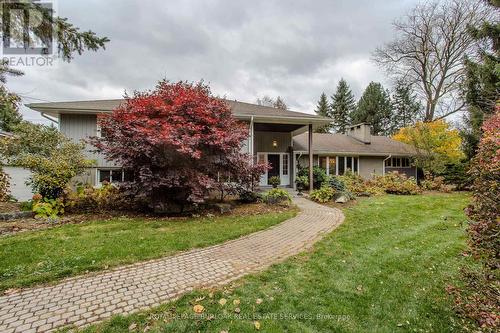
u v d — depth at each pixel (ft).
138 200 25.62
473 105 46.91
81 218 22.18
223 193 30.14
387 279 11.69
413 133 52.75
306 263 13.32
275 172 50.08
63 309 8.95
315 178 46.47
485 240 8.00
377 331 8.22
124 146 22.49
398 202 33.37
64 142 25.08
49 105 32.07
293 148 51.85
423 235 18.63
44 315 8.60
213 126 24.18
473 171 8.95
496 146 8.48
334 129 135.33
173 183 22.34
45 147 23.98
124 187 23.53
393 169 61.16
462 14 57.98
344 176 46.88
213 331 7.92
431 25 63.00
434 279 11.73
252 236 17.99
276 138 50.47
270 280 11.37
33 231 18.01
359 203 32.63
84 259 13.05
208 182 23.03
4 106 23.07
